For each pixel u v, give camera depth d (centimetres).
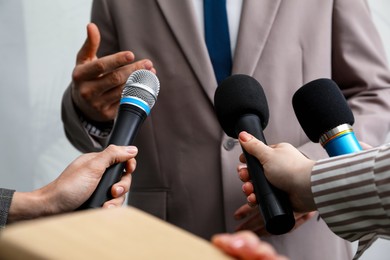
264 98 118
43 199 103
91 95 141
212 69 150
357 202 87
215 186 147
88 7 231
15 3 225
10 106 225
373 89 157
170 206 150
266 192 98
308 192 94
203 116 148
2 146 225
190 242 41
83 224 39
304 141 150
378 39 163
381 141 149
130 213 43
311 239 149
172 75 151
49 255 34
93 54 145
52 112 228
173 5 155
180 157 150
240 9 156
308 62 152
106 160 103
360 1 163
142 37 156
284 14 153
